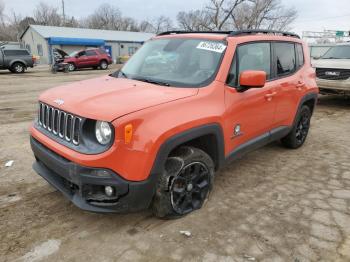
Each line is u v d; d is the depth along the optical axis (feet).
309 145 19.02
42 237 9.87
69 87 11.69
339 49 32.76
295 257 9.18
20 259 8.95
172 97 10.19
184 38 13.44
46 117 10.84
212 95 11.08
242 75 11.44
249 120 12.93
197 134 10.25
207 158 11.07
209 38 12.73
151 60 13.23
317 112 28.68
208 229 10.38
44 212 11.21
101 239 9.84
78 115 9.14
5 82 51.78
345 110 29.60
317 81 30.22
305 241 9.87
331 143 19.43
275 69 14.84
